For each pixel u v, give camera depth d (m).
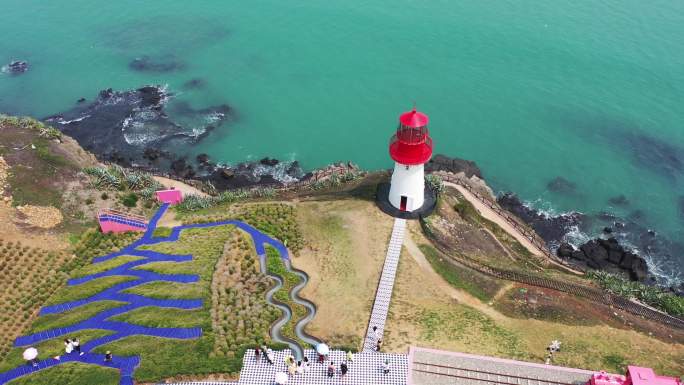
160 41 118.56
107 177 69.88
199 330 46.06
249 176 84.00
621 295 54.94
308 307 50.03
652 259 71.62
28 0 135.75
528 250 66.56
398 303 50.03
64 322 47.91
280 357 43.72
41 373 42.22
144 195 71.19
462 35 115.94
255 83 104.75
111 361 42.75
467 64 107.19
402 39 115.25
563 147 90.00
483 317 49.03
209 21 125.75
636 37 112.94
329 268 54.75
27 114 96.31
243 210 65.50
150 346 44.28
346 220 60.88
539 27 117.69
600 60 106.75
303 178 83.00
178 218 66.38
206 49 115.50
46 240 58.44
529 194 82.12
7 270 54.03
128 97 101.31
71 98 101.25
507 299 51.81
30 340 46.41
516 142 90.94
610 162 87.31
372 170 85.44
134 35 120.94
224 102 100.38
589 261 68.75
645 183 83.88
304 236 59.59
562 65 105.94
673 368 44.34
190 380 41.53
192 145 90.25
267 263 55.62
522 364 43.72
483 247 61.72
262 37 118.81
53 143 72.56
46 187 64.75
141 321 47.19
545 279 55.06
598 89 100.25
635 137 91.50
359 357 43.88
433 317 48.44
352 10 127.25
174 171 84.19
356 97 100.31
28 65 110.62
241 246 58.12
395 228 59.28
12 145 69.00
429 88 101.50
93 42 118.69
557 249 71.44
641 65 105.25
